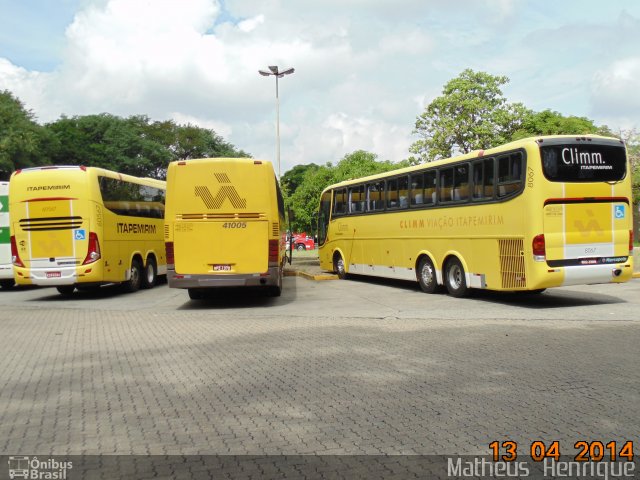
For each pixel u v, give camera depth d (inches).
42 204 673.0
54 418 224.4
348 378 272.4
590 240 490.9
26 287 940.0
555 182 481.7
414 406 225.9
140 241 810.8
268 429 204.1
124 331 440.1
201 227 557.3
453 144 1487.5
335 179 1348.4
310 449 184.1
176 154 2797.7
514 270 503.8
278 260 568.7
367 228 789.9
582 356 306.3
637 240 1777.8
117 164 2450.8
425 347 342.3
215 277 557.3
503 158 517.7
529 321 429.1
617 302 531.8
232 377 281.4
